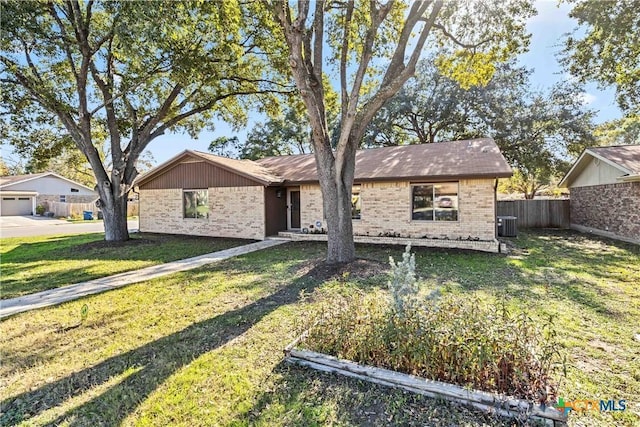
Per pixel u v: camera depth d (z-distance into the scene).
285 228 15.10
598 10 10.16
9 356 3.79
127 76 11.62
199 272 7.89
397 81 7.49
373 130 23.14
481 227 10.75
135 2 8.45
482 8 8.34
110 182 13.21
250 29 10.95
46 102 11.23
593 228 14.35
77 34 11.09
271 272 7.59
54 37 10.44
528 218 17.53
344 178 8.17
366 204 12.35
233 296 5.88
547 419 2.46
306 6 6.78
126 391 3.06
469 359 2.84
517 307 5.00
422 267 7.88
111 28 10.55
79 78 11.71
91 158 12.69
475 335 2.97
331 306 4.09
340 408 2.72
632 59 10.73
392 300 3.53
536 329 3.16
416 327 3.16
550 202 17.25
